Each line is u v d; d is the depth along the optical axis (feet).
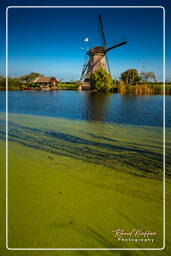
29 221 7.73
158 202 8.96
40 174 11.53
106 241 6.93
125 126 24.84
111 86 102.47
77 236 7.11
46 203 8.78
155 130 22.65
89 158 14.14
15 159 13.87
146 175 11.54
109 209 8.45
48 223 7.63
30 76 217.97
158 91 86.74
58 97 74.18
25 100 62.95
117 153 15.19
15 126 24.91
